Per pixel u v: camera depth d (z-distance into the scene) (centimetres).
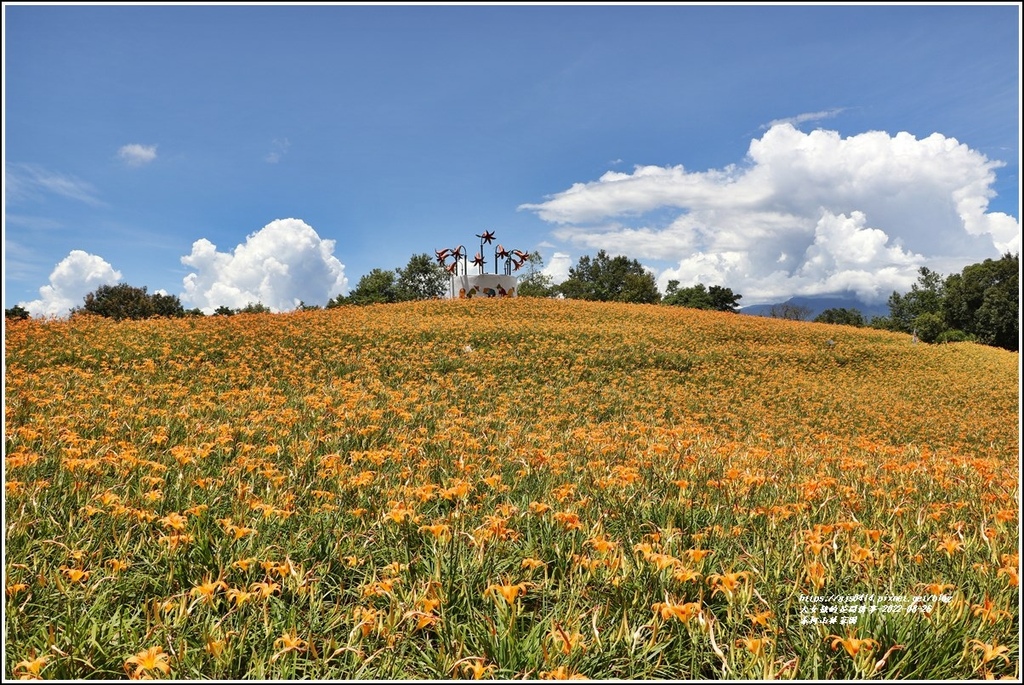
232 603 284
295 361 1388
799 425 1291
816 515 430
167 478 439
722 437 982
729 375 1745
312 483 455
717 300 6781
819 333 2772
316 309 2408
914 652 259
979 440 1310
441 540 319
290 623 265
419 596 278
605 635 265
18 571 286
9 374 923
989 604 275
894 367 2303
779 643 269
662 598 291
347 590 302
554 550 335
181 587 295
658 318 2825
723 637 269
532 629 263
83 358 1148
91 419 643
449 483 461
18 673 228
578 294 7094
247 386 1119
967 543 354
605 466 548
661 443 700
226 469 470
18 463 414
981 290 4728
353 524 376
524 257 3984
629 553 344
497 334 1897
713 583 296
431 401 1038
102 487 404
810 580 299
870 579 305
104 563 311
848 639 240
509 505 391
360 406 861
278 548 334
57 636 254
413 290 6331
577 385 1394
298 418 721
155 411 707
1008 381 2109
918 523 406
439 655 250
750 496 478
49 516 345
